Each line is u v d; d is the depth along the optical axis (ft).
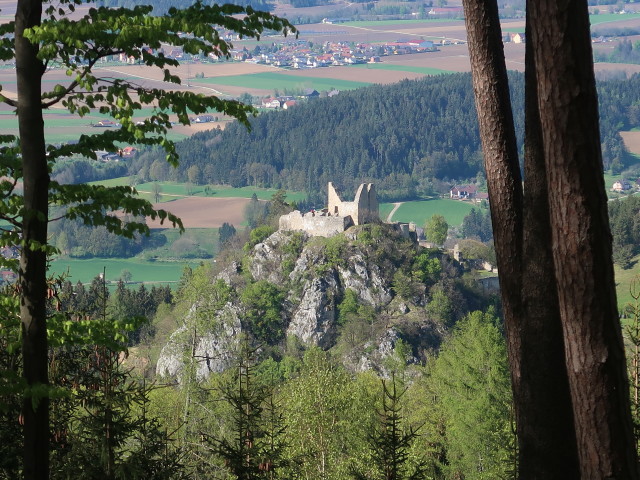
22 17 139.95
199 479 263.29
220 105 147.02
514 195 129.49
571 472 111.75
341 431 387.75
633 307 274.36
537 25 91.25
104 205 149.79
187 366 474.49
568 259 91.86
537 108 111.14
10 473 181.16
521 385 114.42
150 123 147.43
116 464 197.16
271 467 232.94
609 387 91.35
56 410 197.26
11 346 147.95
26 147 141.79
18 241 148.56
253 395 247.29
